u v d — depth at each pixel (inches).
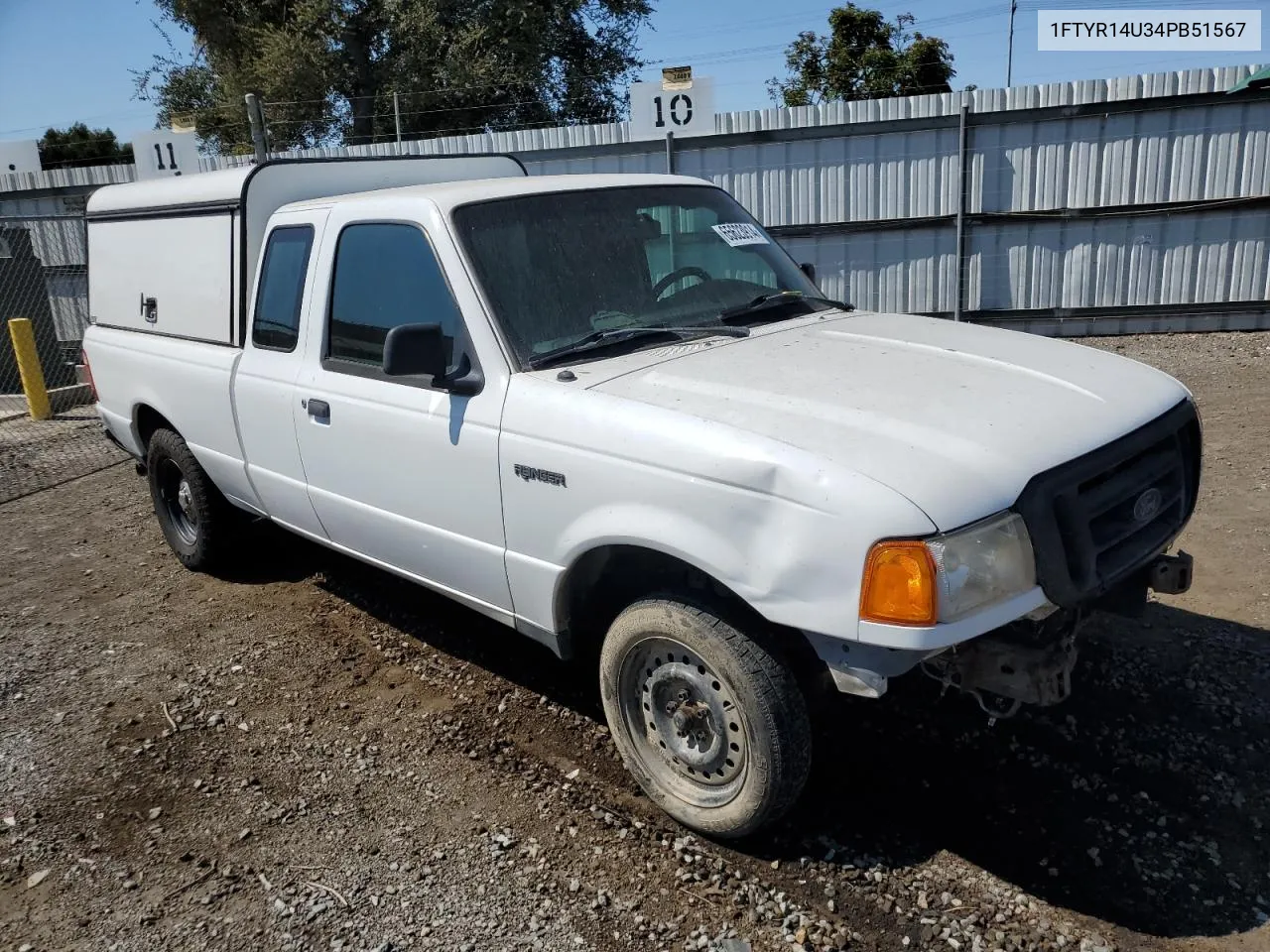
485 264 138.1
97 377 238.8
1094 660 158.4
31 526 284.8
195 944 113.3
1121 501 111.0
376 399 149.5
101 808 140.8
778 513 103.3
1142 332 431.8
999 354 134.6
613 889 117.3
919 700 151.3
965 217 430.0
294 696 169.5
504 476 131.3
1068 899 110.4
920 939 106.1
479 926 112.7
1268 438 264.4
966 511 98.3
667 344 138.3
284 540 243.1
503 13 1016.9
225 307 187.0
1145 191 412.5
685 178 176.2
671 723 126.3
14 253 505.0
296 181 187.6
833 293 455.2
